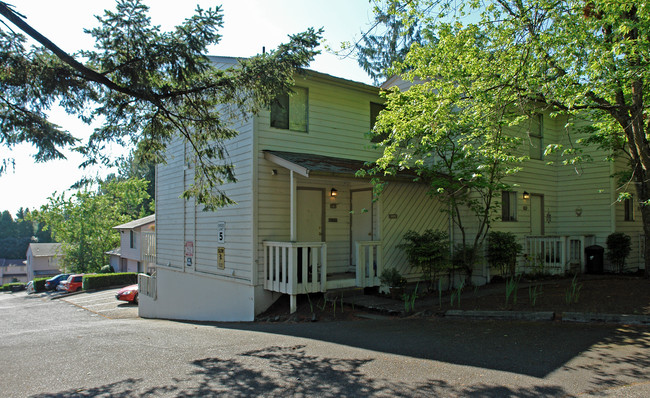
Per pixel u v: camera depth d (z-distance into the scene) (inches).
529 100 347.9
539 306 321.7
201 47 287.1
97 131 320.5
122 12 260.2
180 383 197.9
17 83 271.3
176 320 524.7
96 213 1541.6
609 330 255.9
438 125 356.2
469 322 303.9
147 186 1676.9
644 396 159.0
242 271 420.2
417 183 474.3
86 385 202.7
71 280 1251.8
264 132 417.4
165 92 307.7
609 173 553.0
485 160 407.2
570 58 315.3
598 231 561.9
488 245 482.3
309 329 321.1
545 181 584.4
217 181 387.2
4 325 629.0
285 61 314.5
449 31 359.3
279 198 424.2
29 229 3489.2
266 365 222.4
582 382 175.2
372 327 309.4
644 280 397.4
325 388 181.8
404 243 471.2
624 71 293.7
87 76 278.4
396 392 172.7
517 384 175.5
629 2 281.4
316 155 448.8
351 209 485.4
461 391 170.4
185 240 538.6
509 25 334.6
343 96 478.3
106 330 413.1
